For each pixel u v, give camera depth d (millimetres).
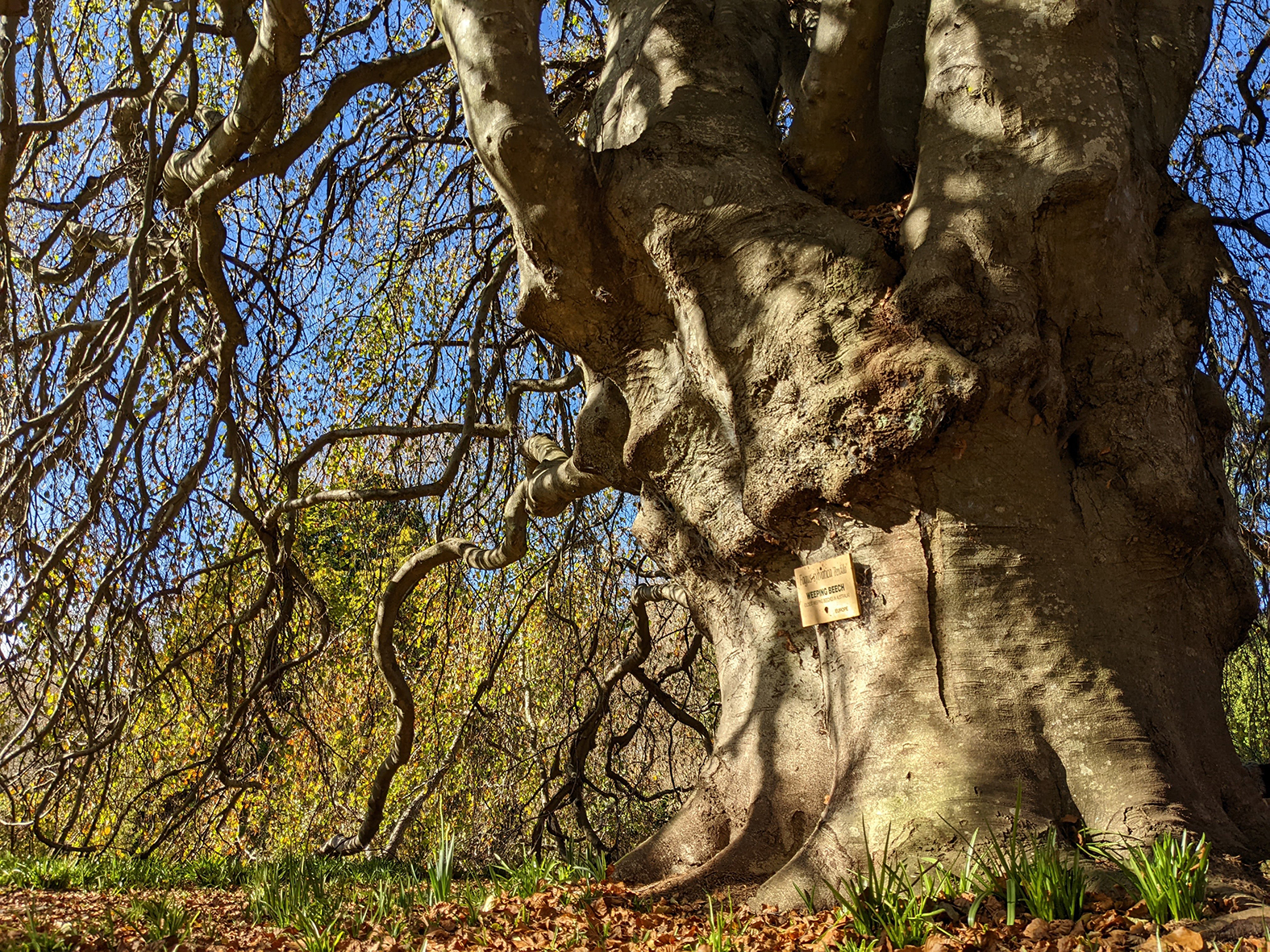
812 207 3836
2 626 6039
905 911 2609
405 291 8438
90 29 7289
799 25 6609
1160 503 3484
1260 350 6688
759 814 3900
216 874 6348
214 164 5727
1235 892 2643
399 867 6828
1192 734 3410
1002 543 3371
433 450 8539
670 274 3879
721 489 4129
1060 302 3639
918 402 3297
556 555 8625
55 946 3092
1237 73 6938
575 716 9414
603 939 2941
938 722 3277
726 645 4465
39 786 6941
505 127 3639
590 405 4895
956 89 3750
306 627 8469
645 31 4699
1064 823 3070
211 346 7117
